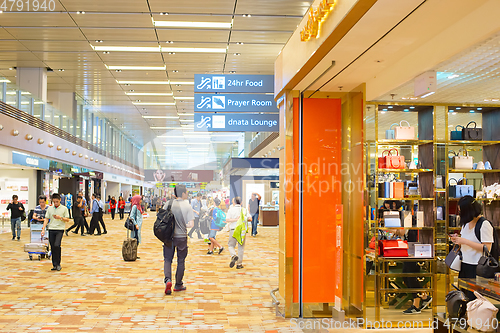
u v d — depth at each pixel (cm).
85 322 424
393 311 443
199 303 509
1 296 529
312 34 339
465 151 503
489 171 485
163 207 555
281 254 489
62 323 420
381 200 478
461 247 389
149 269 739
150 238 1302
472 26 286
